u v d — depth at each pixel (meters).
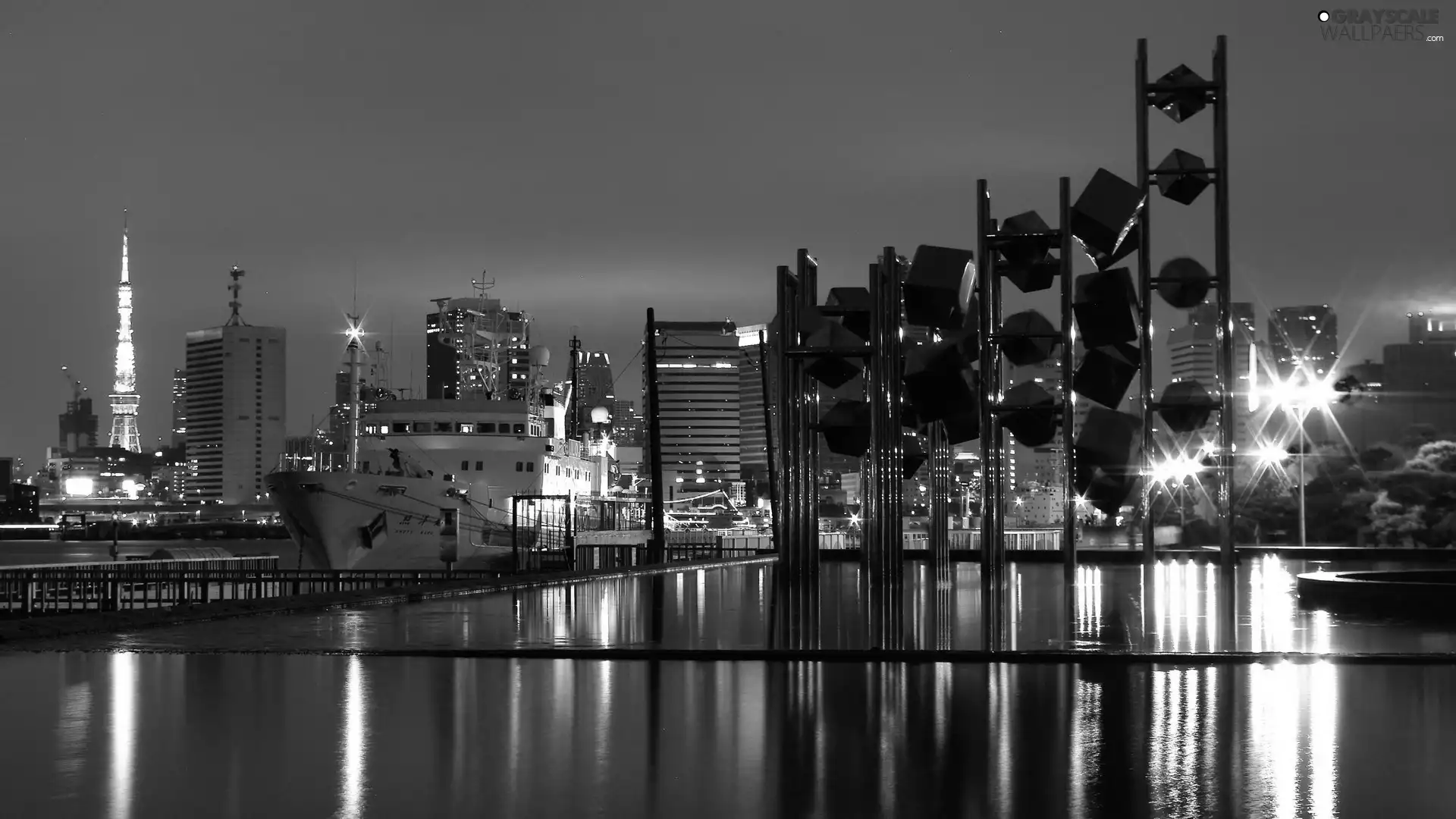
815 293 41.25
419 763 14.66
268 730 16.64
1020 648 25.19
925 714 18.08
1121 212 33.38
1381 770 14.45
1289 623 29.80
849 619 32.12
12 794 13.18
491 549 95.62
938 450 49.97
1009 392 36.00
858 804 12.93
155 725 16.88
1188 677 21.72
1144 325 34.84
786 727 17.00
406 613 35.53
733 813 12.57
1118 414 34.31
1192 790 13.53
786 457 40.81
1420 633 27.30
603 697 19.48
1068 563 34.28
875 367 37.69
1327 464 98.06
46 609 72.38
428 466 97.00
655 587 50.00
